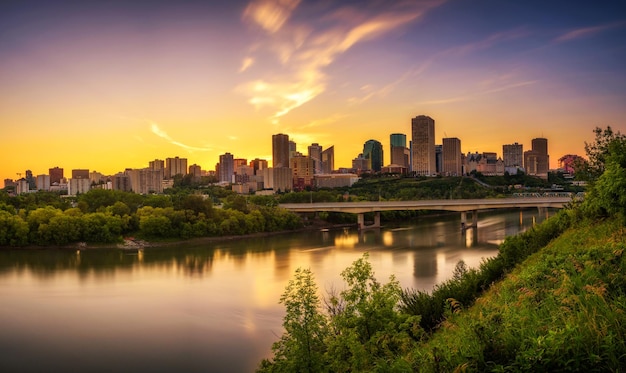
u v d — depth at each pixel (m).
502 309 14.58
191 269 96.31
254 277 87.50
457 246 122.06
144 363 48.94
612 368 8.97
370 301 22.84
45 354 51.59
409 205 171.62
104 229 128.12
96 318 63.47
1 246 122.44
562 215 44.06
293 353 23.25
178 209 148.75
